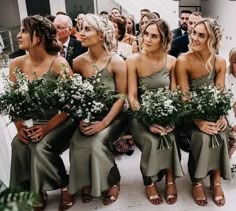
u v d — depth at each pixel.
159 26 2.12
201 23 2.12
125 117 2.38
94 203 2.26
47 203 2.28
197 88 2.23
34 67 2.16
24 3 8.07
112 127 2.21
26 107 1.94
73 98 1.96
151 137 2.09
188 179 2.50
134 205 2.22
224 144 2.13
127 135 2.45
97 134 2.11
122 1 6.71
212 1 8.12
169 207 2.19
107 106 2.20
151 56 2.24
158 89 2.16
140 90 2.32
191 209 2.16
